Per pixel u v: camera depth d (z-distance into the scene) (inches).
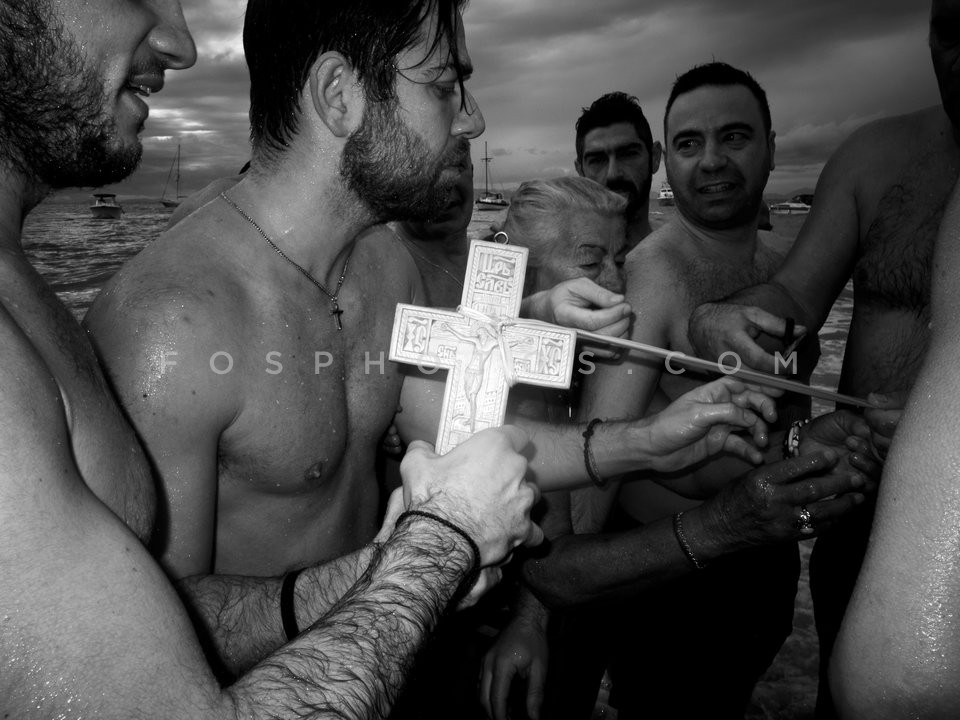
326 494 61.9
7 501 27.8
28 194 41.7
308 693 32.3
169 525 49.1
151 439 48.1
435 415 69.6
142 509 39.8
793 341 73.2
